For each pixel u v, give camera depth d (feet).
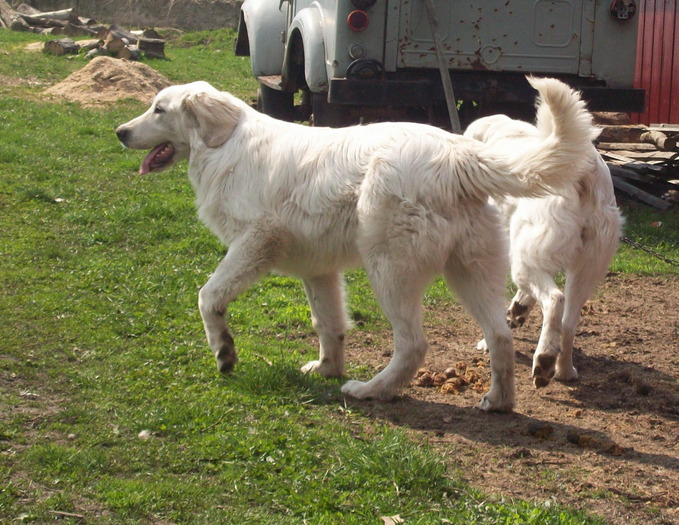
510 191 11.96
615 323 15.67
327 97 19.72
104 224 17.70
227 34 59.82
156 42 47.24
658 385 13.53
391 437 11.37
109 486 10.67
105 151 23.89
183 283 15.53
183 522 10.36
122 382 12.48
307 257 12.64
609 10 19.44
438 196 11.93
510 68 19.38
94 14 64.03
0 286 14.71
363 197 12.08
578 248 13.10
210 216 12.91
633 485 11.18
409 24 18.98
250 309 15.03
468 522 10.46
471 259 12.10
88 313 14.12
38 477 10.71
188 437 11.49
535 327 15.40
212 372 12.82
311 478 10.94
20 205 18.31
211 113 12.88
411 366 12.39
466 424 12.16
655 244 19.07
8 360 12.67
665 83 32.04
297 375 12.77
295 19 20.85
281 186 12.51
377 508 10.61
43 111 28.94
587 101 19.52
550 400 12.96
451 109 17.22
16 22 54.95
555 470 11.37
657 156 24.58
